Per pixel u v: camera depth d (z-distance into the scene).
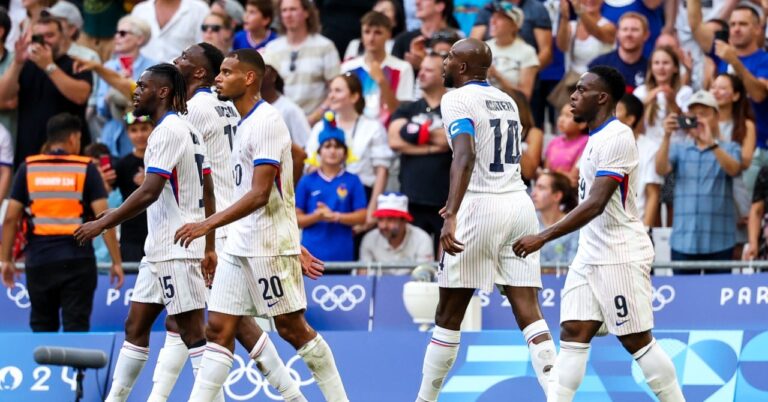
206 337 24.95
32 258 33.50
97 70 39.75
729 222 36.03
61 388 30.77
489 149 25.33
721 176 35.84
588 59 40.34
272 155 24.05
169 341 27.23
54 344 30.98
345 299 35.12
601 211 23.89
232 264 24.80
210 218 23.64
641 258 24.52
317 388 30.28
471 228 25.27
